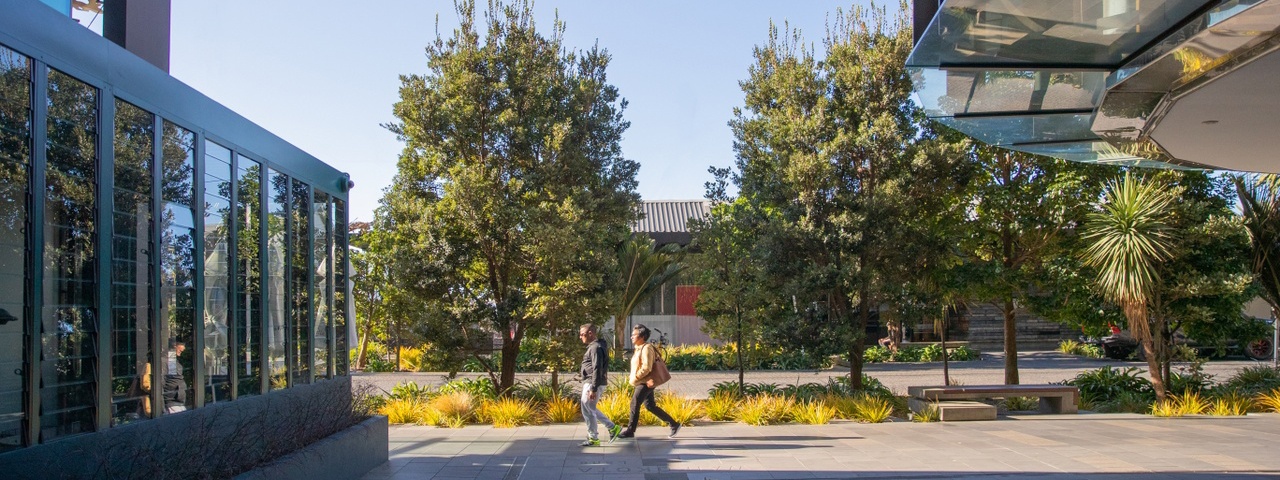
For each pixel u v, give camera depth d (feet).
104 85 16.99
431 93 47.52
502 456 31.27
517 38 47.83
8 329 14.52
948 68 23.49
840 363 89.51
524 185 47.47
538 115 48.01
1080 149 31.35
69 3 22.88
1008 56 22.35
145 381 18.31
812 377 75.61
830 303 50.49
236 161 22.65
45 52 15.30
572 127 48.21
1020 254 55.31
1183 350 49.70
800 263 47.70
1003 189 52.42
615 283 47.24
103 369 16.81
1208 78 20.16
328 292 29.76
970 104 26.89
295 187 26.89
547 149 46.80
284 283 25.67
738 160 52.80
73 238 16.20
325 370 29.12
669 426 38.70
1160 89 22.29
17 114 14.70
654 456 31.24
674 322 108.58
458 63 46.98
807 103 50.70
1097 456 30.37
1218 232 45.34
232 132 22.43
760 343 49.52
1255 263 50.80
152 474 16.58
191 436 18.63
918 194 48.60
